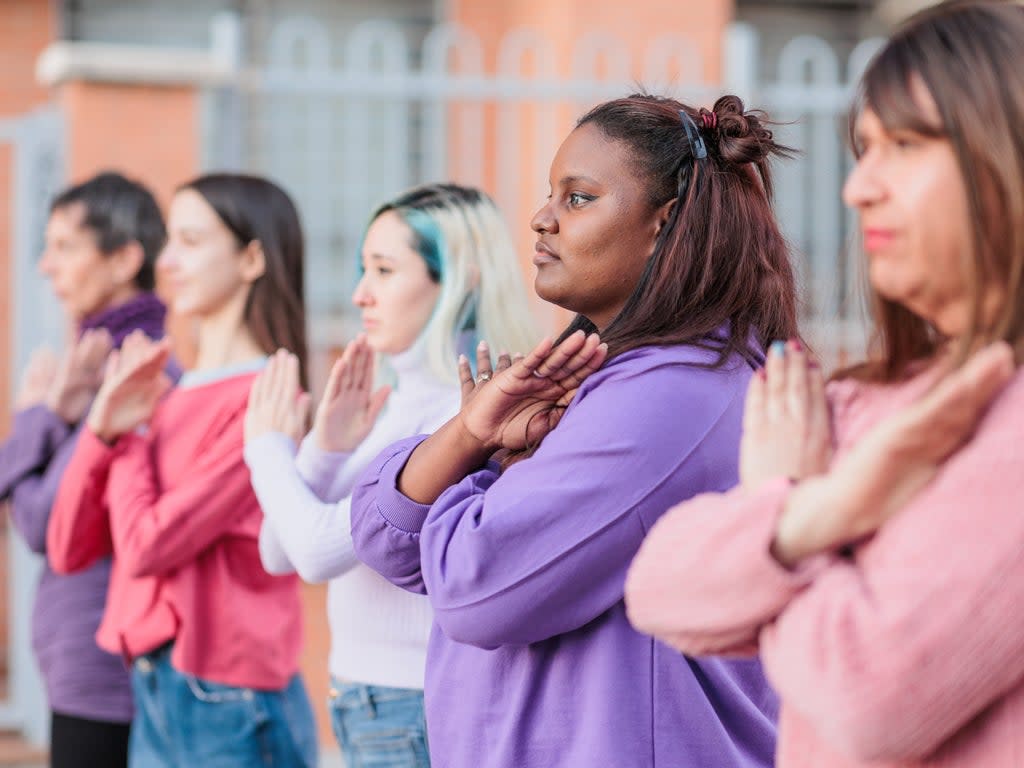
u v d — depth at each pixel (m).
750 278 2.21
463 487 2.15
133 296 4.36
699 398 2.06
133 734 3.57
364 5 9.11
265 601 3.50
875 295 1.62
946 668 1.38
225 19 6.67
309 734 3.62
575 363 2.09
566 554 2.00
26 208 6.53
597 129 2.23
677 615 1.55
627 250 2.20
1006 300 1.44
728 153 2.24
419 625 2.92
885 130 1.50
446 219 3.15
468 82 6.85
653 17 7.74
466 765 2.17
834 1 9.59
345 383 3.01
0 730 6.25
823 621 1.44
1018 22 1.46
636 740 2.05
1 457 4.11
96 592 3.92
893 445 1.42
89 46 8.76
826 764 1.54
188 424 3.53
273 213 3.71
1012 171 1.42
